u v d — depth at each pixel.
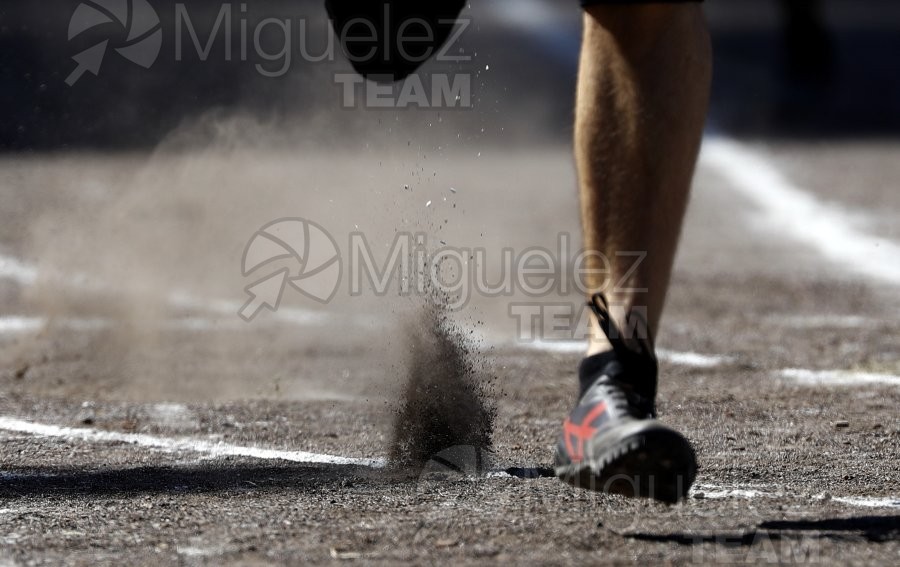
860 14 118.88
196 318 24.31
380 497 12.35
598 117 11.32
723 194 41.97
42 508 12.23
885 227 35.12
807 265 29.97
